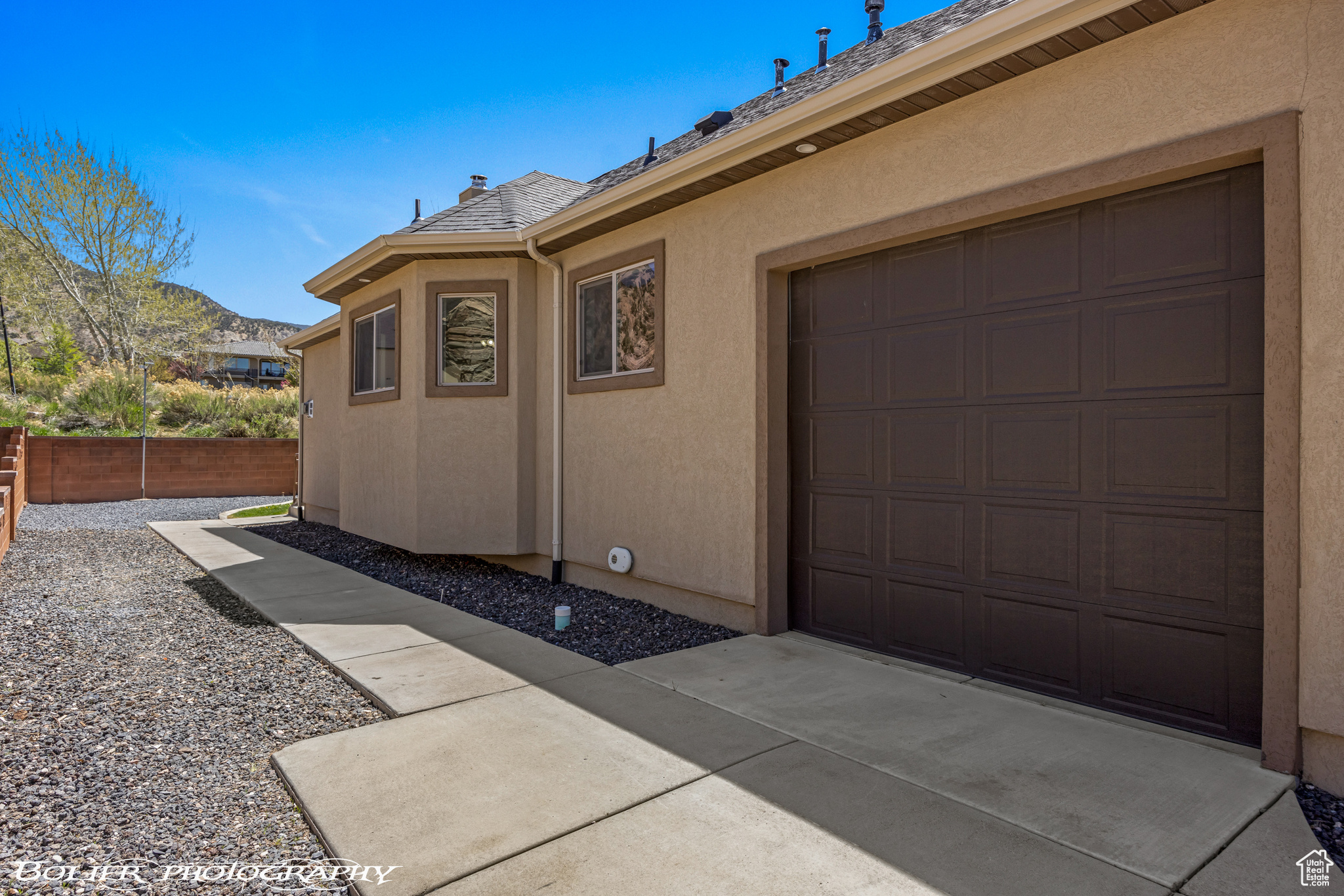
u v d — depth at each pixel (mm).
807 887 2377
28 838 2730
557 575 7785
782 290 5621
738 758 3395
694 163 5508
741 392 5762
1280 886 2377
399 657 5020
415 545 8281
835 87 4488
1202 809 2887
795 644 5344
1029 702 4113
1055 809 2895
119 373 21234
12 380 21297
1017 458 4309
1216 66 3385
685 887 2381
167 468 17344
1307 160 3102
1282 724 3162
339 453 11094
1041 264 4199
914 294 4844
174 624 5938
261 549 9844
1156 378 3742
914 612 4867
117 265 26047
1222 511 3531
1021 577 4301
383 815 2869
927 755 3410
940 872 2463
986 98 4266
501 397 8148
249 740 3705
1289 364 3125
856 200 4961
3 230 24500
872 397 5098
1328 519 3031
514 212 8969
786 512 5652
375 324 9500
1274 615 3178
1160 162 3545
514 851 2602
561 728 3766
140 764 3398
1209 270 3561
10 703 4062
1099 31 3637
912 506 4867
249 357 44375
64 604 6520
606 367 7355
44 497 15859
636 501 6812
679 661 4961
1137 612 3824
